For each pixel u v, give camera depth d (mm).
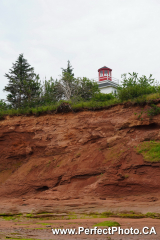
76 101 24656
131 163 15148
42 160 19859
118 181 14672
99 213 12633
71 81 33688
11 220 13336
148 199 12891
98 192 14805
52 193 16234
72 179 16891
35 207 14453
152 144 15836
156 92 20594
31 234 9602
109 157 16594
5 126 23609
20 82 34125
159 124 17250
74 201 14273
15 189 18531
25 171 19719
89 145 18891
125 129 18188
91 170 16422
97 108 20828
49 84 33844
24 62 41125
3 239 8750
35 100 30750
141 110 18453
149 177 14109
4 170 21938
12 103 34750
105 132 19000
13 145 22766
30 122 23016
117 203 13008
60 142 20219
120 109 19625
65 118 21656
